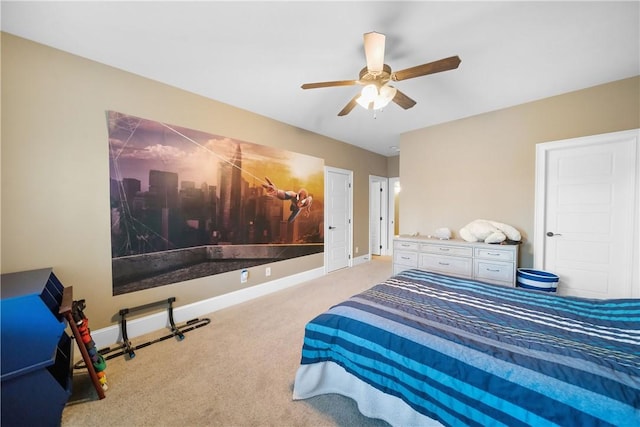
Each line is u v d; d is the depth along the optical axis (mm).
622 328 1236
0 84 1722
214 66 2207
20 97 1790
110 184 2174
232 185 3041
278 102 2941
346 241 4836
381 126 3805
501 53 2045
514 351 1057
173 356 1984
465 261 3053
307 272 4031
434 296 1708
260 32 1783
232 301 3033
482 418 923
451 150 3594
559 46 1962
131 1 1491
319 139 4188
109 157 2168
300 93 2711
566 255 2838
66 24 1678
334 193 4527
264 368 1829
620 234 2545
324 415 1408
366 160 5297
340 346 1389
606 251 2621
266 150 3393
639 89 2398
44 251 1885
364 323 1368
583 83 2549
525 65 2225
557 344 1104
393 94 1904
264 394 1575
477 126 3359
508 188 3152
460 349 1084
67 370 1588
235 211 3080
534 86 2611
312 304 3051
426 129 3826
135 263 2318
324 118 3463
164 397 1556
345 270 4652
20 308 1279
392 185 6031
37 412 1293
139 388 1633
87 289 2074
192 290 2709
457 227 3574
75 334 1515
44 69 1876
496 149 3227
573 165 2783
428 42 1899
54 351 1339
